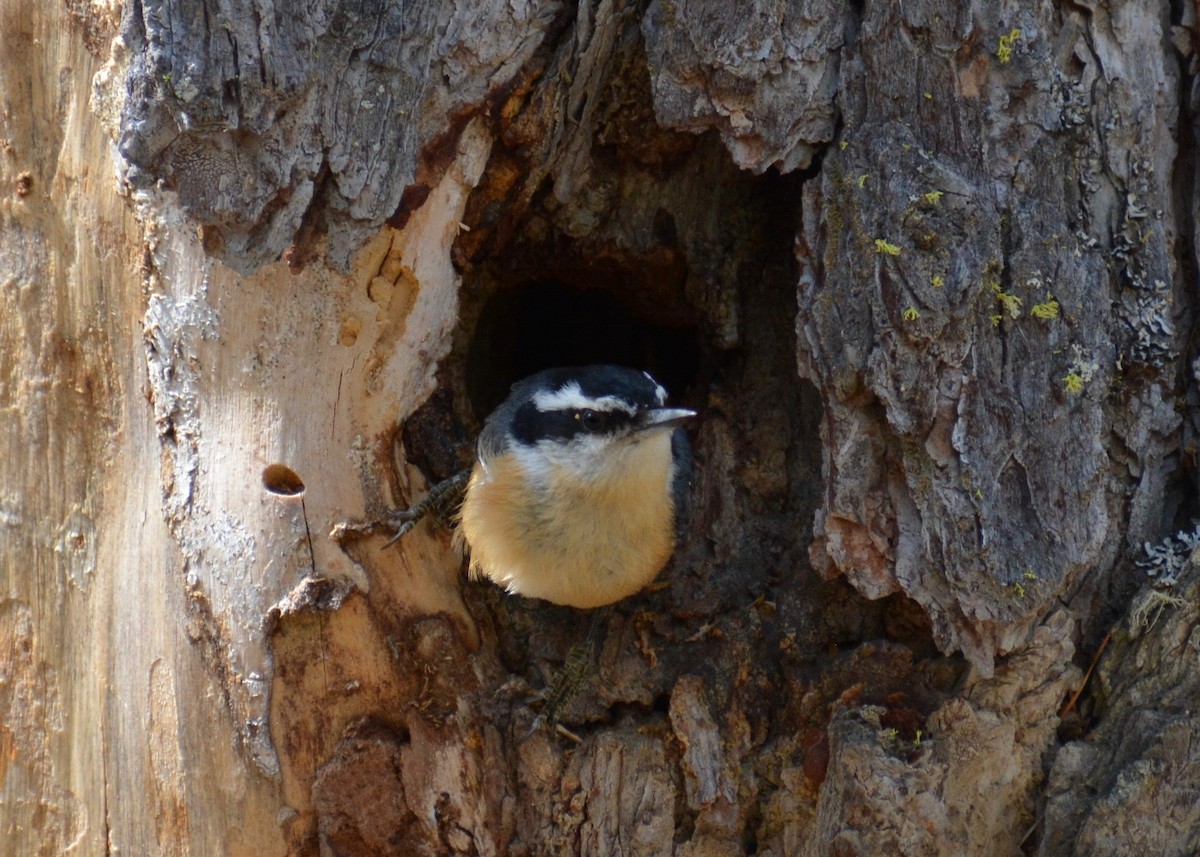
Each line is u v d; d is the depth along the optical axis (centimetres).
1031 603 716
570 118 851
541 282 1180
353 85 728
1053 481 725
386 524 797
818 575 838
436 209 794
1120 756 734
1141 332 767
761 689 830
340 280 771
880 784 728
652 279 1012
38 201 809
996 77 745
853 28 758
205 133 690
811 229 764
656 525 843
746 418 939
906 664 777
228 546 762
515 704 826
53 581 823
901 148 740
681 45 757
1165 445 786
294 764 771
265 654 761
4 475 830
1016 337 731
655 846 797
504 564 852
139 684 790
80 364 811
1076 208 760
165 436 778
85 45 797
